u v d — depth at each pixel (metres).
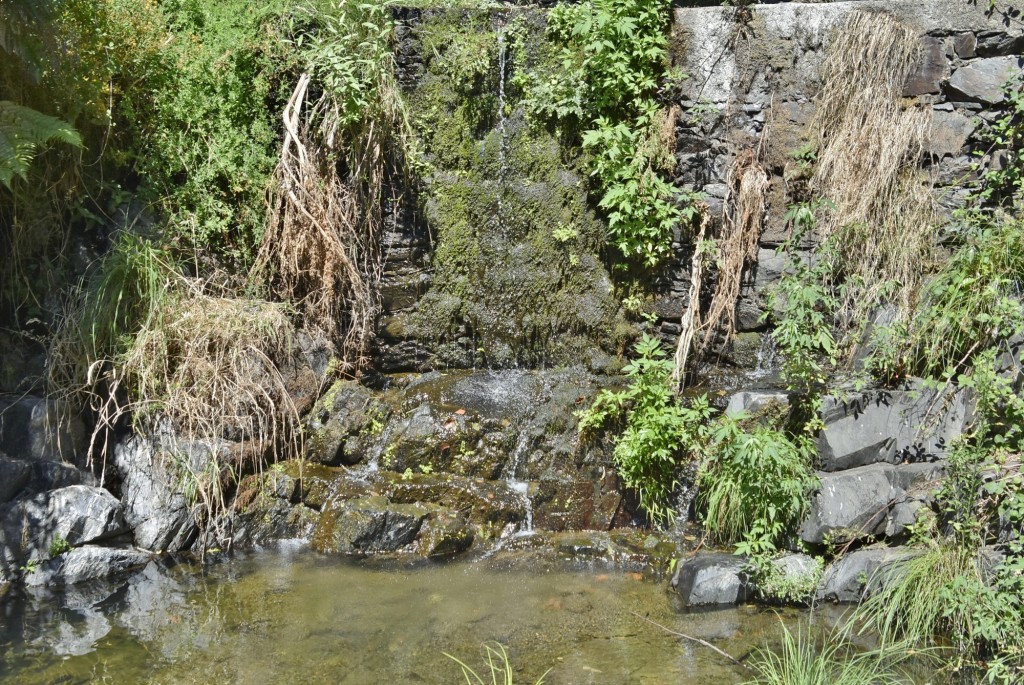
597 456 5.95
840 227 6.05
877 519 5.07
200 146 6.32
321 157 6.43
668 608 4.88
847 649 4.39
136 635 4.49
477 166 6.61
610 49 6.37
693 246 6.41
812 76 6.27
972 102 6.03
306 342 6.24
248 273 6.37
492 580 5.19
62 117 5.81
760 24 6.32
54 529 5.09
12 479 5.17
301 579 5.15
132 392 5.67
